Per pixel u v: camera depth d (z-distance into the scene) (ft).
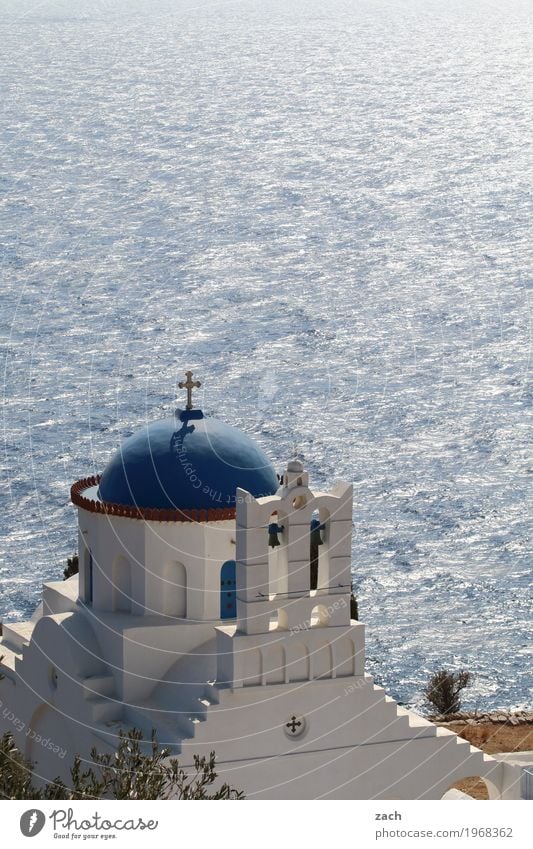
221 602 212.43
